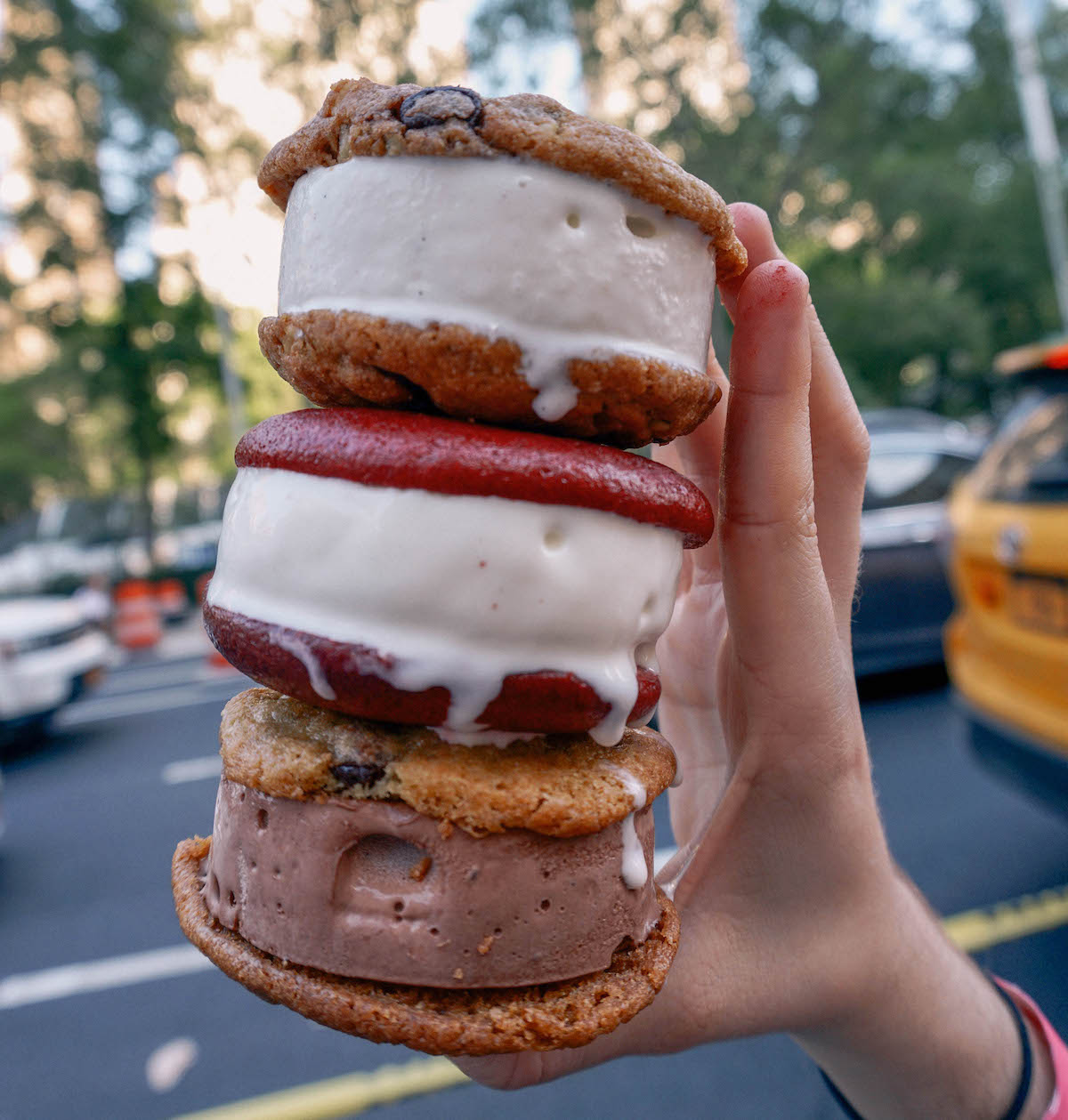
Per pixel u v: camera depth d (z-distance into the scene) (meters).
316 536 0.15
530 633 0.15
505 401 0.15
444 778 0.16
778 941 0.19
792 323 0.16
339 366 0.16
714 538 0.24
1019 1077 0.20
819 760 0.18
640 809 0.17
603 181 0.15
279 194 0.18
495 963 0.16
